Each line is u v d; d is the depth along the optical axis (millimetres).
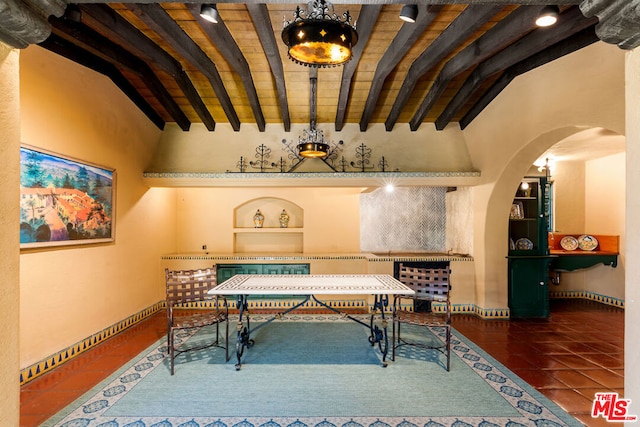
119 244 4371
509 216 5352
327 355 3676
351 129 5355
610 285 5828
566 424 2457
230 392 2891
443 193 6457
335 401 2756
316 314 5281
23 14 1133
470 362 3504
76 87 3535
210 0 1388
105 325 4086
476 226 5336
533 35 3203
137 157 4785
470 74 4223
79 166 3582
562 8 2871
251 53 3803
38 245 3064
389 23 3281
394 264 5457
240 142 5324
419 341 4121
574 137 4488
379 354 3703
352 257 5699
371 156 5348
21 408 2629
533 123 3867
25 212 2928
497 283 5141
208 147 5309
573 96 3291
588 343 4062
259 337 4238
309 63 2391
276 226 6473
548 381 3104
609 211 5773
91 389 2922
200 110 4691
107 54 3393
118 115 4285
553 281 6301
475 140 5137
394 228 6457
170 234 5961
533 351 3814
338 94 4664
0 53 1197
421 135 5367
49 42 3133
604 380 3125
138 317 4840
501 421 2494
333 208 6297
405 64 4047
